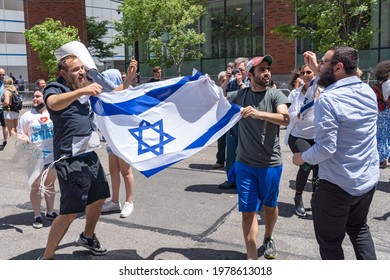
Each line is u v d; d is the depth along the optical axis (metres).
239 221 5.37
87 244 4.29
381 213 5.55
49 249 3.90
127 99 3.99
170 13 17.14
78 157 3.85
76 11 27.69
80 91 3.51
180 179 7.49
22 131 5.09
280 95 3.89
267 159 3.86
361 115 3.01
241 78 6.80
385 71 6.78
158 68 9.14
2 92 10.76
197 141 3.99
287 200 6.16
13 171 8.19
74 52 4.11
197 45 21.28
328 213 3.17
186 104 4.04
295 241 4.70
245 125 3.89
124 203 6.03
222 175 7.77
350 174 3.04
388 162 8.26
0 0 51.09
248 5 20.42
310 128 5.26
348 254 4.36
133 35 17.48
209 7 21.55
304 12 12.77
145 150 3.96
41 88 7.55
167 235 4.92
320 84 3.21
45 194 5.22
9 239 4.81
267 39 19.61
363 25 13.30
